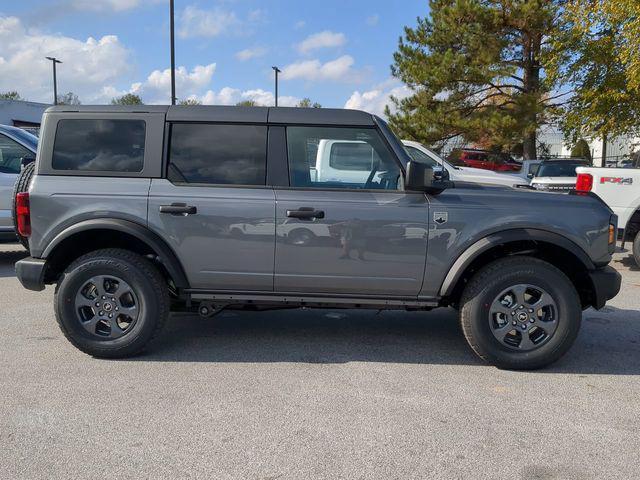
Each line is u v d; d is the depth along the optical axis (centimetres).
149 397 387
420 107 2520
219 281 454
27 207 452
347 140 455
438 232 443
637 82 1505
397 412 369
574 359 480
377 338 531
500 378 434
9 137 832
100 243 477
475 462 309
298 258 446
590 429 350
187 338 521
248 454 313
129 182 448
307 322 582
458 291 475
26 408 367
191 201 444
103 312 453
